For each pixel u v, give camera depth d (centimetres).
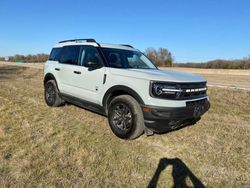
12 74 1922
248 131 499
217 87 1304
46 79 665
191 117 410
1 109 587
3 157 340
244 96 974
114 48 527
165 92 374
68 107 646
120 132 429
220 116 622
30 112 580
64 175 302
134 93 401
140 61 546
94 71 487
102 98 468
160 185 294
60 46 641
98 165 331
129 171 321
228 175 323
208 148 405
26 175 298
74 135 438
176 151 389
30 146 380
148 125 391
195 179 310
